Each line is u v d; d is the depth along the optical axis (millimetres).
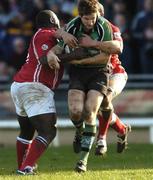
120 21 49344
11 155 38812
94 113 25812
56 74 26234
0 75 49062
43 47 26094
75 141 27688
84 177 24625
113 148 41219
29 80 26094
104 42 25938
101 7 27516
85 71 26547
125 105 46969
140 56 48750
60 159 35781
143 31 49062
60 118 46469
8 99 46625
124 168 29812
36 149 25812
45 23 26688
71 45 25984
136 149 40062
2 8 50969
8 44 49344
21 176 25109
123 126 29922
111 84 28297
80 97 26141
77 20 26328
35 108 26000
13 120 46125
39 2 49812
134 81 47594
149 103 47094
